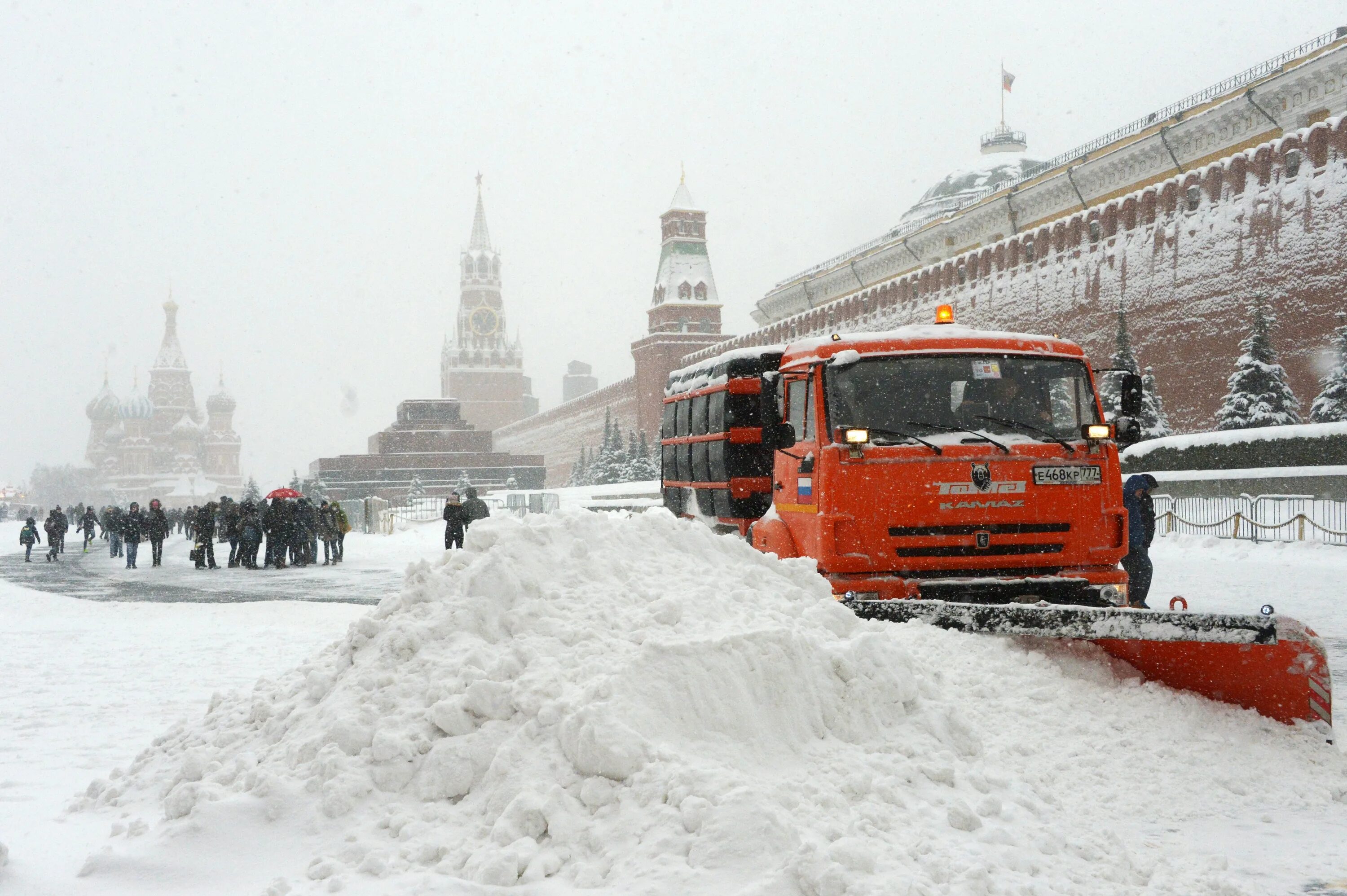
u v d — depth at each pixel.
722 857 3.75
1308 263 37.16
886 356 8.65
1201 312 41.59
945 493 8.30
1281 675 5.72
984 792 4.72
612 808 4.12
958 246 65.56
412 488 104.88
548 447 139.38
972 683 5.96
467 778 4.45
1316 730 5.68
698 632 5.13
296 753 4.78
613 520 6.29
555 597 5.40
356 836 4.22
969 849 4.07
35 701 9.01
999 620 6.37
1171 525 27.02
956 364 8.69
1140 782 5.23
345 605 17.91
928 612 6.67
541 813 4.08
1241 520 24.69
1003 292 53.88
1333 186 36.38
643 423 108.81
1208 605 14.60
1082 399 8.84
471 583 5.36
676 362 106.62
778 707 4.86
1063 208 56.56
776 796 4.10
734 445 11.59
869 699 5.08
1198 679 5.98
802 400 9.10
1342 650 10.86
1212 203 41.62
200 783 4.75
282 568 29.38
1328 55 39.88
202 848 4.25
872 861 3.75
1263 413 35.12
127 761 6.74
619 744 4.23
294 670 6.21
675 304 108.56
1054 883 3.97
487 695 4.64
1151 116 51.09
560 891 3.72
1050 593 8.37
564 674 4.78
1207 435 30.84
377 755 4.56
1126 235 45.84
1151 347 44.00
